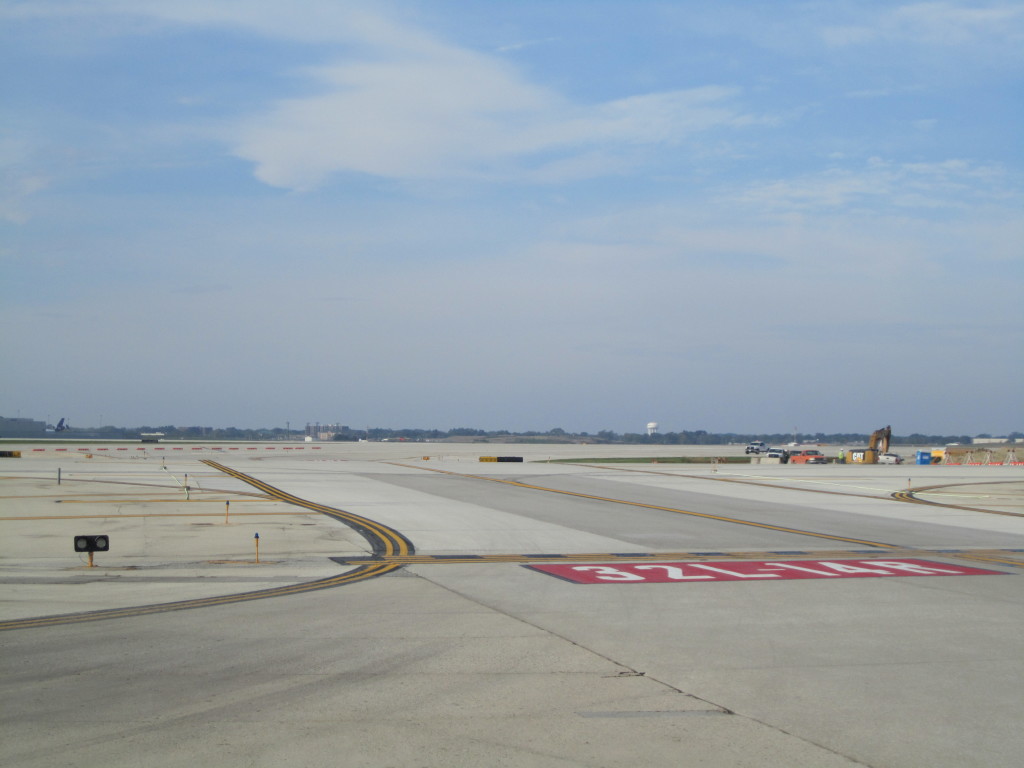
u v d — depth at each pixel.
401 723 8.34
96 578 16.86
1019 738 8.19
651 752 7.67
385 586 16.23
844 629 12.85
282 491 35.97
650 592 15.84
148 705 8.80
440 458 78.88
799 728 8.38
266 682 9.65
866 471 66.38
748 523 28.70
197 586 16.06
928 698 9.42
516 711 8.76
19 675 9.86
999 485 50.88
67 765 7.19
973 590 16.52
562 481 47.16
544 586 16.39
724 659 10.98
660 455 106.56
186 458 67.62
